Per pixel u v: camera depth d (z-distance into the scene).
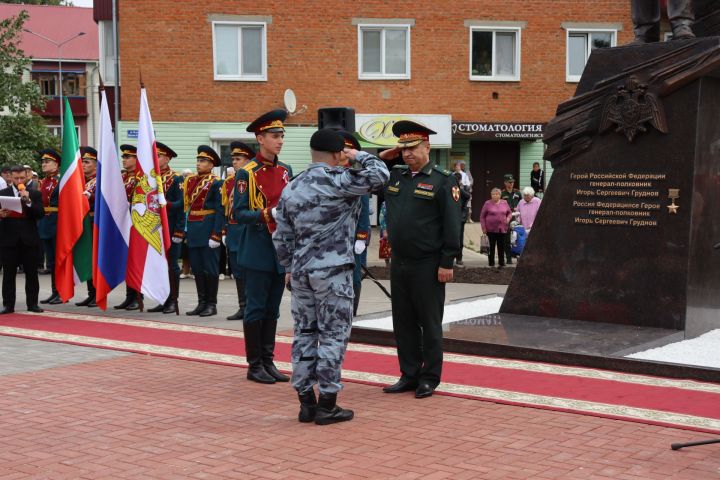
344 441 6.04
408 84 26.50
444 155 27.91
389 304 13.84
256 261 7.88
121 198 12.31
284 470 5.39
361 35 26.22
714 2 10.82
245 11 25.61
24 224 12.50
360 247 10.94
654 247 10.08
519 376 8.14
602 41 27.14
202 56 25.59
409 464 5.50
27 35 48.28
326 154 6.65
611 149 10.41
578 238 10.68
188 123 25.72
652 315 10.06
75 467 5.48
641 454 5.69
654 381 7.93
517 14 26.72
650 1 10.92
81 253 12.97
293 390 7.69
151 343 9.98
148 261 12.21
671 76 9.92
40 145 25.17
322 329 6.56
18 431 6.31
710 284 10.25
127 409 6.95
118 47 25.75
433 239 7.38
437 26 26.45
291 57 25.95
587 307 10.58
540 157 28.06
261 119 7.98
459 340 9.34
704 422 6.47
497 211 18.62
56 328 11.09
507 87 26.92
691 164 9.88
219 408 7.01
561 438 6.07
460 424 6.47
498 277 17.83
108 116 12.29
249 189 7.89
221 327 11.20
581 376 8.13
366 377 8.17
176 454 5.75
